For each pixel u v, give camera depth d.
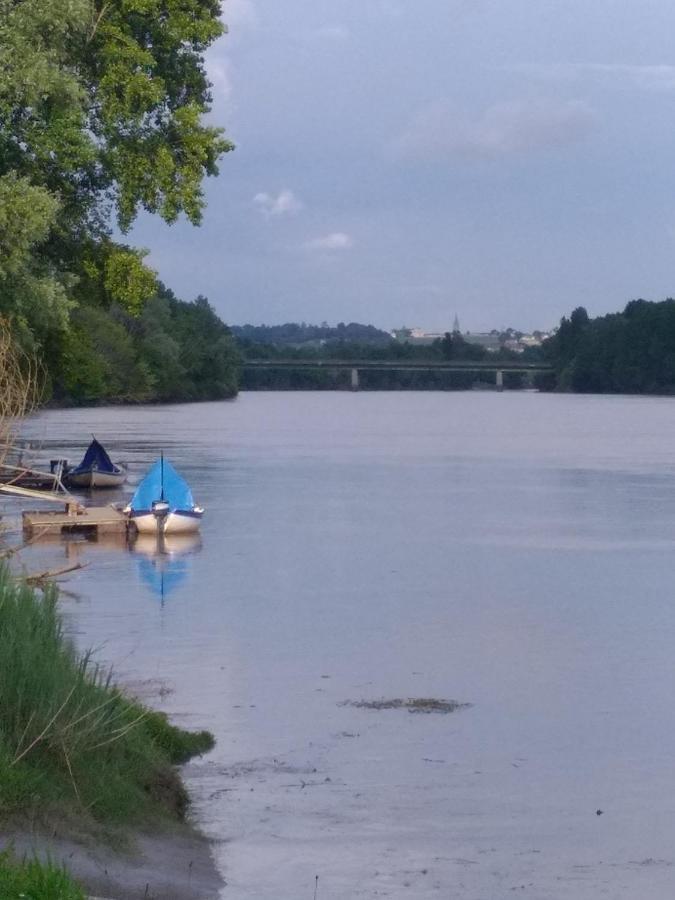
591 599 26.92
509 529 40.00
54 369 42.56
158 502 37.25
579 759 15.17
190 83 39.59
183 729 15.95
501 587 28.53
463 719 16.91
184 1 38.41
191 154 38.25
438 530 39.59
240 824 12.61
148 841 11.40
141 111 37.00
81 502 46.00
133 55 36.34
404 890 11.16
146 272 38.09
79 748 11.33
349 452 78.00
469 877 11.55
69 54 34.28
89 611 24.83
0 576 12.72
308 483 56.72
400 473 62.69
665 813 13.36
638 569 31.47
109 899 9.70
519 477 61.12
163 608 25.22
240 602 26.11
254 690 18.27
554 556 33.81
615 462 71.94
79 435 87.56
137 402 147.12
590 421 127.31
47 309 29.23
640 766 14.93
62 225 36.34
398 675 19.39
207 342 176.88
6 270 28.38
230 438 89.56
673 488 55.34
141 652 20.81
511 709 17.41
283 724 16.44
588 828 12.88
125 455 70.56
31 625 12.22
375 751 15.32
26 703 11.19
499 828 12.82
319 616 24.52
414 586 28.58
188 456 71.69
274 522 41.44
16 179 30.06
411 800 13.56
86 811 10.91
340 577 29.80
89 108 36.91
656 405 176.62
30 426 96.88
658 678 19.41
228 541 36.44
